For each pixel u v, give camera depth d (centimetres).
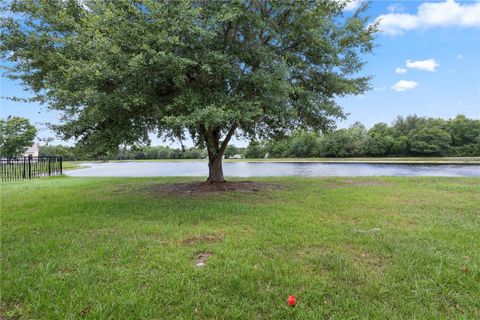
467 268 279
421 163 3375
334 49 671
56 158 1652
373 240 362
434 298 230
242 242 357
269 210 542
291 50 720
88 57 545
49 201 661
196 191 820
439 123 4838
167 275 268
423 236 377
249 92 649
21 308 219
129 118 580
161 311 214
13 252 328
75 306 220
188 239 374
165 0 512
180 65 498
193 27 523
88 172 2258
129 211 543
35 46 617
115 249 335
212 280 258
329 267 287
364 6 773
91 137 600
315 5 705
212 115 510
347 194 723
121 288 245
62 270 282
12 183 1097
